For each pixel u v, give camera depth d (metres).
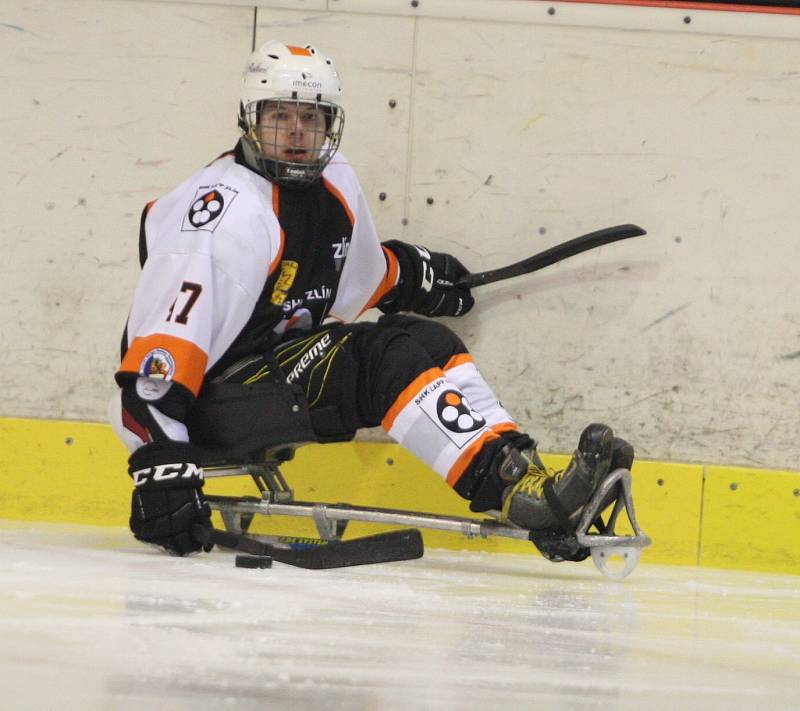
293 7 13.92
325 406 11.12
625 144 13.80
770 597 10.37
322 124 11.25
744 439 13.69
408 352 10.85
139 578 8.48
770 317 13.71
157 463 10.23
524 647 6.55
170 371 10.30
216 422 10.91
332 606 7.62
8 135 14.12
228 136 14.04
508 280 13.83
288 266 11.32
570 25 13.79
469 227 13.91
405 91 13.91
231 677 5.27
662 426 13.77
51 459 13.79
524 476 10.51
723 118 13.75
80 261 14.09
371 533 13.48
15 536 11.59
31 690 4.78
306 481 13.61
